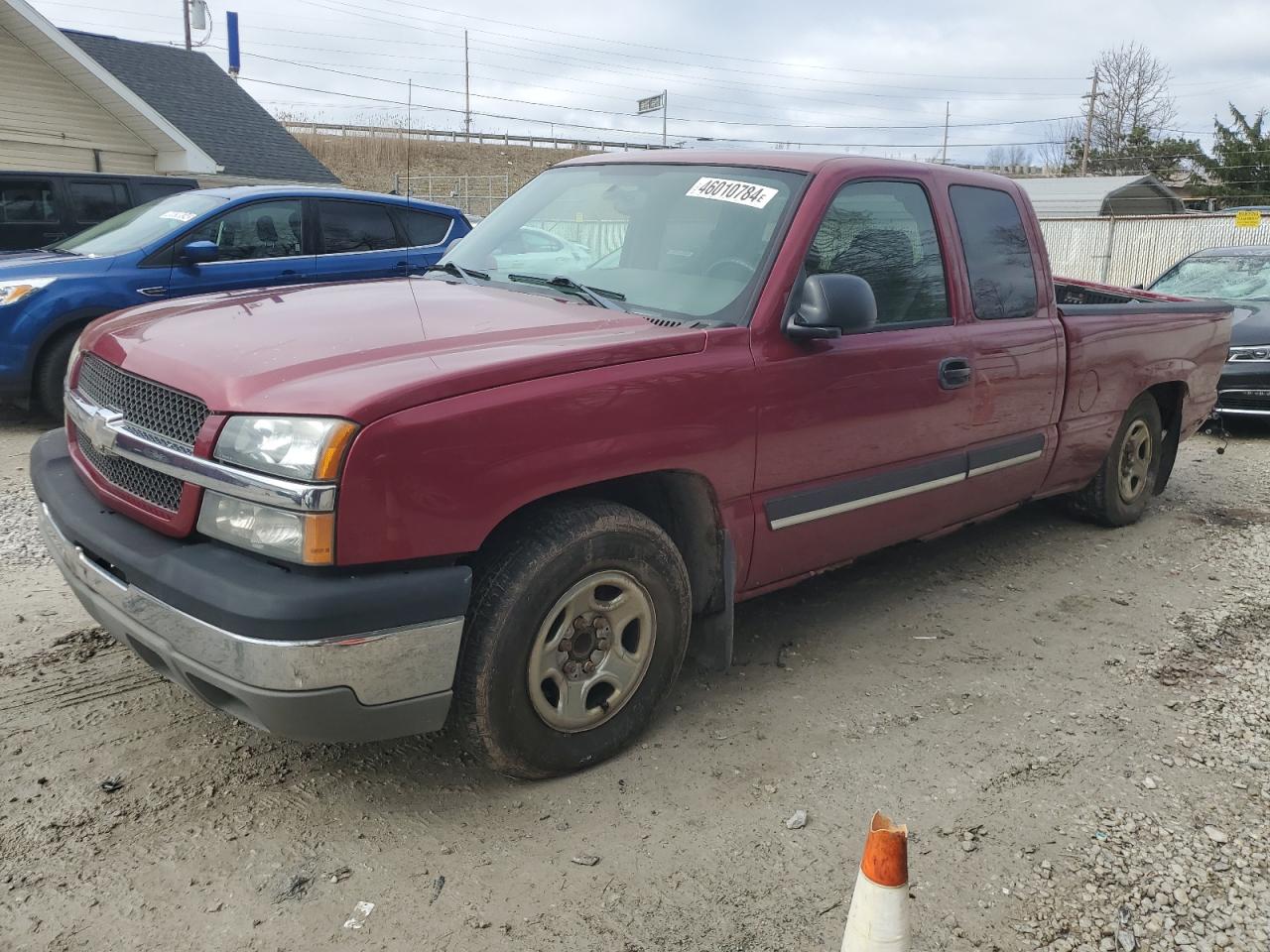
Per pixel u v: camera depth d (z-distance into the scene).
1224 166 50.03
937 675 3.81
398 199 9.30
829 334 3.30
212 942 2.30
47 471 3.22
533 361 2.71
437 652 2.52
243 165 21.56
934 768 3.16
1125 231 22.67
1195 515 6.18
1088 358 4.84
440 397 2.51
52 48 16.61
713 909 2.48
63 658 3.63
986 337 4.16
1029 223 4.60
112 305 7.51
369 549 2.41
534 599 2.73
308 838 2.68
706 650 3.49
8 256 7.98
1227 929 2.48
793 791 3.00
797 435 3.38
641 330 3.10
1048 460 4.77
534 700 2.83
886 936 1.82
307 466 2.35
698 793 2.96
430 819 2.79
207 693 2.62
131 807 2.77
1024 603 4.60
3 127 16.84
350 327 2.95
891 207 3.86
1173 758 3.27
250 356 2.69
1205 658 4.05
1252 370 8.47
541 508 2.84
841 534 3.71
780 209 3.52
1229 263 10.26
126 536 2.70
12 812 2.72
